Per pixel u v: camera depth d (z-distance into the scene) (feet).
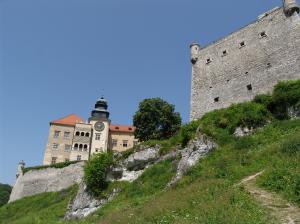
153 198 90.07
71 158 263.29
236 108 116.26
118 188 118.93
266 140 95.09
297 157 64.18
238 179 68.49
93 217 102.27
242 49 137.80
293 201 48.29
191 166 99.19
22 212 181.47
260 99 116.98
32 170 214.90
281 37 125.90
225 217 43.98
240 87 131.13
